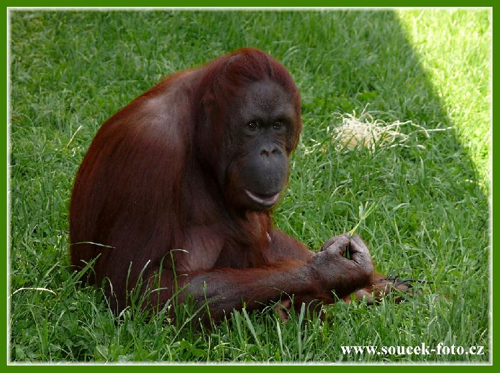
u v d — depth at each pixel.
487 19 21.62
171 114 10.98
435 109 17.92
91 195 11.21
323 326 11.05
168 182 10.74
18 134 15.68
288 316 11.38
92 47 18.72
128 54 18.45
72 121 16.23
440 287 12.65
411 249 13.62
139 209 10.74
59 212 13.52
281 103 10.80
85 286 11.60
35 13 19.55
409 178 15.66
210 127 10.93
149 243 10.77
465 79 19.19
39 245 12.67
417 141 16.75
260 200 10.88
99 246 11.20
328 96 17.89
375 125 16.64
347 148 16.05
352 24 20.50
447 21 21.31
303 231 13.76
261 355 10.52
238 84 10.73
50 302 11.21
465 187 15.62
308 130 16.56
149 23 19.66
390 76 18.81
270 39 19.44
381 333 10.87
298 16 20.31
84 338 10.59
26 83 17.31
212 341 10.81
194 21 19.80
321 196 14.57
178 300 10.70
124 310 10.74
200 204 11.27
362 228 13.98
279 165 10.82
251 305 10.88
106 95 17.16
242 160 10.82
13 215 13.08
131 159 10.79
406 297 12.12
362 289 12.47
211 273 10.91
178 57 18.72
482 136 17.25
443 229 14.09
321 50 19.25
